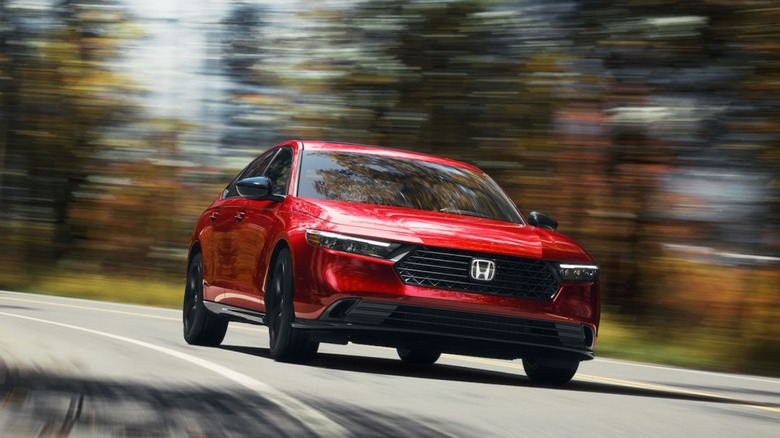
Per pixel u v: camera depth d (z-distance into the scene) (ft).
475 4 63.31
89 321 41.45
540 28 61.41
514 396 23.67
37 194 100.27
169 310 56.03
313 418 18.30
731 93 55.67
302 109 72.33
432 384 24.93
